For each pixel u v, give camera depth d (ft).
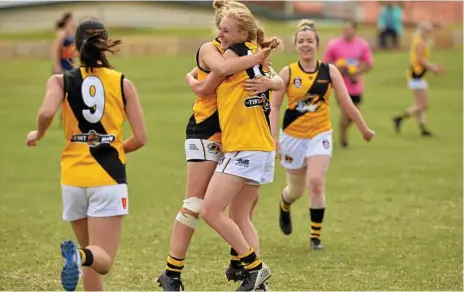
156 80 279.69
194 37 363.97
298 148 84.43
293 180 86.02
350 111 82.94
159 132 173.88
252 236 66.33
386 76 285.43
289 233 89.40
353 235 89.92
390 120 193.47
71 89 57.26
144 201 107.96
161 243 85.92
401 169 132.46
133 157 144.15
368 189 116.26
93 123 57.21
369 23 425.69
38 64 327.47
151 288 70.18
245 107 62.13
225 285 71.36
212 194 61.98
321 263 78.79
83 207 57.72
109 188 56.95
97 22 58.39
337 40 151.12
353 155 146.61
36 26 415.44
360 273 75.31
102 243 57.16
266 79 62.54
